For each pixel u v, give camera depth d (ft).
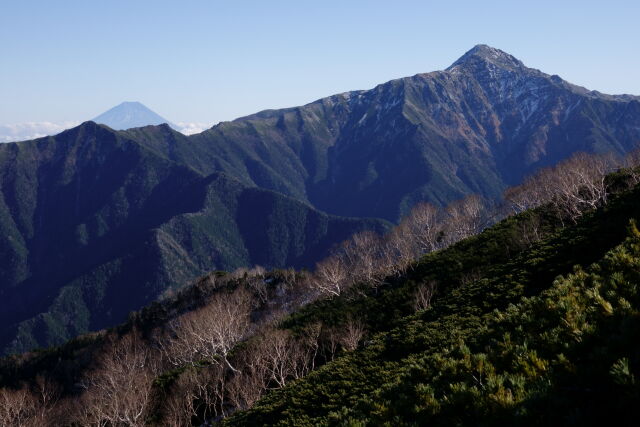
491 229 235.81
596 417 26.91
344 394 97.50
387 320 187.01
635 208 123.13
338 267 291.79
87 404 182.80
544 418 28.78
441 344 87.66
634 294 40.88
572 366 32.78
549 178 339.36
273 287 368.68
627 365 28.71
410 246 322.55
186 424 150.20
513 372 37.37
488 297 125.80
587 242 127.24
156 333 335.06
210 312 250.98
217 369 182.50
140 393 165.27
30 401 220.02
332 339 176.65
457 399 35.86
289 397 113.29
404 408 40.09
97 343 387.14
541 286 119.85
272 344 172.86
